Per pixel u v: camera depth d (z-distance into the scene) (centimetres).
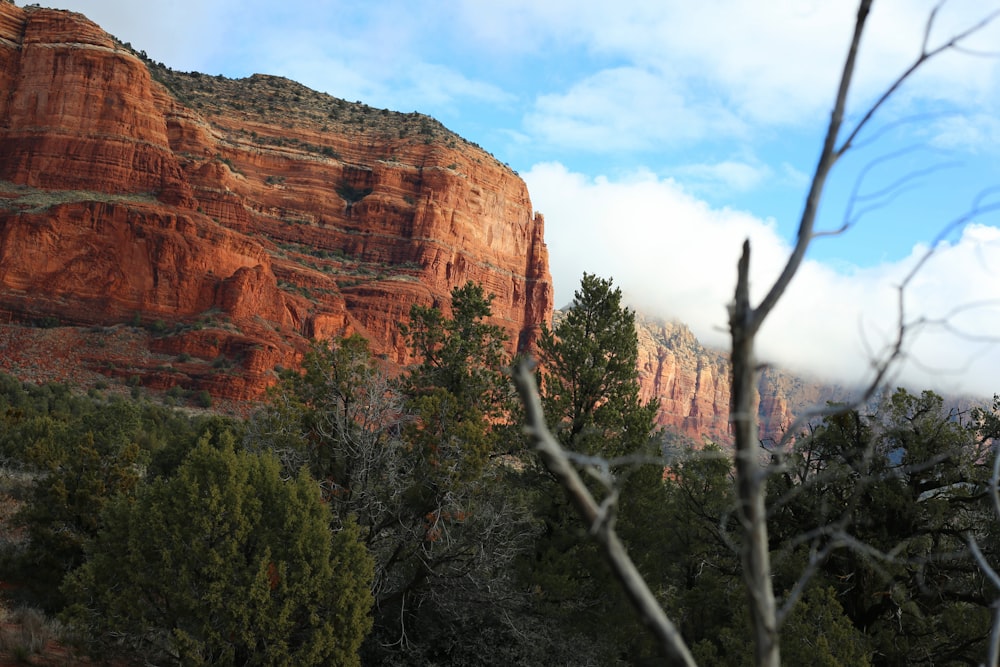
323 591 1694
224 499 1678
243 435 2755
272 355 10844
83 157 12525
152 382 10031
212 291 11744
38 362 9900
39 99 12738
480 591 2227
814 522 2125
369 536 2280
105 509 1767
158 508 1672
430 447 2256
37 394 7981
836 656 1761
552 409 2448
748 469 230
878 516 2095
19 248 10944
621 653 2283
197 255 11762
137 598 1634
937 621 2139
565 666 2084
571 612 2264
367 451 2280
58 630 1919
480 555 2186
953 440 2097
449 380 2661
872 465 2103
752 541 229
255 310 11912
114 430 4253
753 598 229
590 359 2548
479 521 2280
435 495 2269
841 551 2123
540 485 2531
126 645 1672
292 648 1722
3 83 12794
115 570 1667
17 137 12562
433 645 2225
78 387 9569
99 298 11106
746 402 230
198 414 9356
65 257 11144
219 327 11038
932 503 2070
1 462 3738
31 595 2220
